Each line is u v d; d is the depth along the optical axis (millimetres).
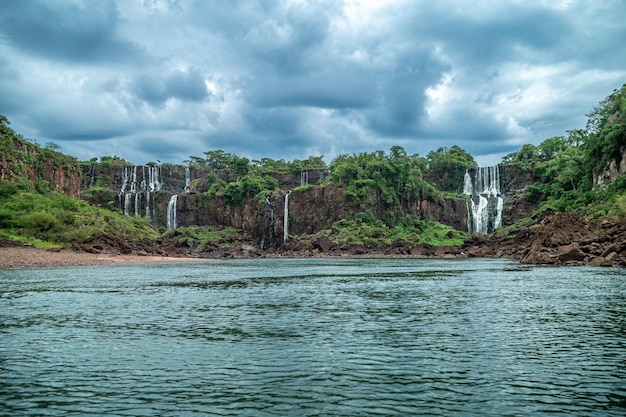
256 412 10516
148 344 16656
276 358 14820
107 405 10961
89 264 67562
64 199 99750
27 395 11633
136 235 104250
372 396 11469
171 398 11391
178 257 101812
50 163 115250
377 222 132750
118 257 79375
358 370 13555
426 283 38656
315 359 14703
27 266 60844
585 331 18625
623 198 74938
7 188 91250
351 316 22328
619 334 18062
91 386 12250
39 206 87875
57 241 80250
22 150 106750
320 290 33969
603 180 100125
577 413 10469
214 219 155500
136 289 34250
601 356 14977
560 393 11688
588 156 108000
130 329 19234
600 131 106625
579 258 55500
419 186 144250
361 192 135500
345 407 10781
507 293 30641
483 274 46906
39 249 72875
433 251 108812
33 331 18828
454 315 22469
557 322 20500
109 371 13531
